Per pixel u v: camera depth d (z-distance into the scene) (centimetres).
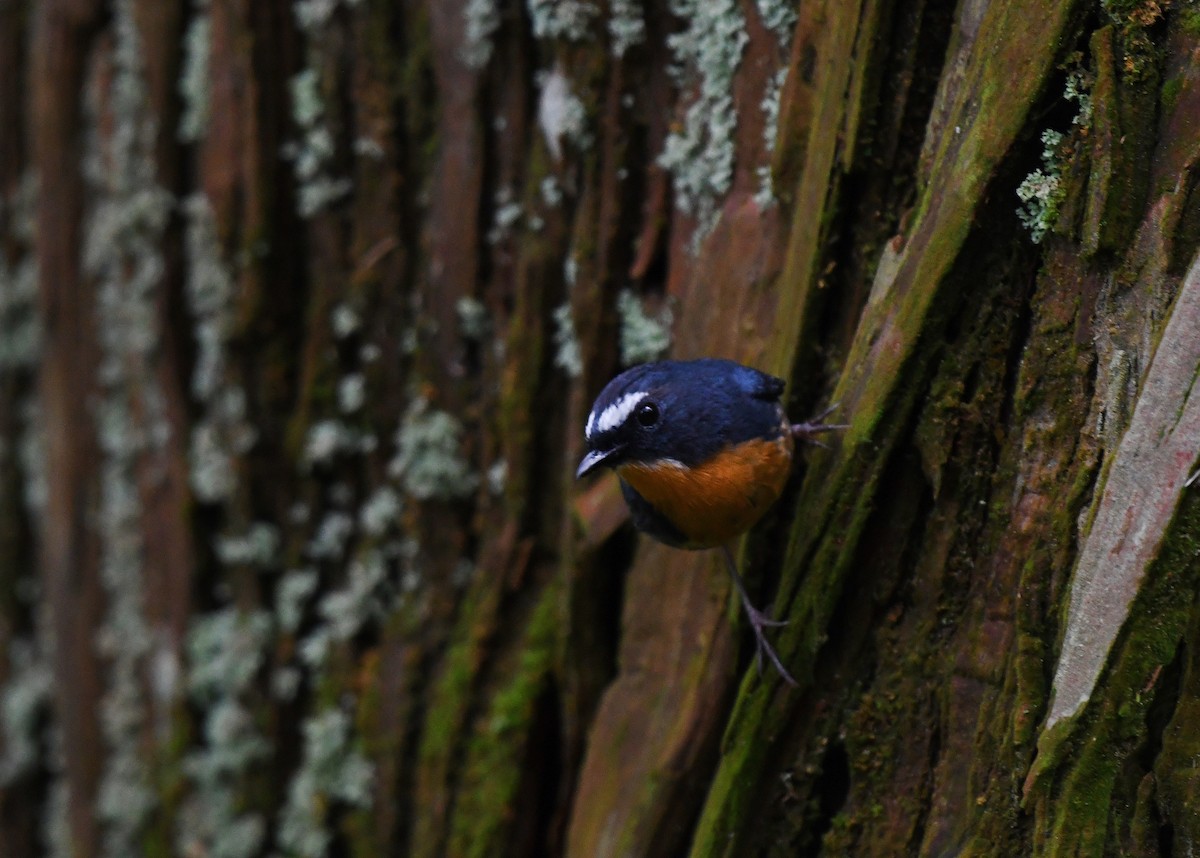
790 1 716
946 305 634
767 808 695
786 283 719
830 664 678
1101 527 575
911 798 652
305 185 885
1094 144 586
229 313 918
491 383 847
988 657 625
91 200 1033
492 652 853
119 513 1037
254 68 877
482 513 859
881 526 663
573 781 831
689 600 756
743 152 745
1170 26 575
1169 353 559
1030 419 616
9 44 1128
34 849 1238
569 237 803
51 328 1072
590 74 772
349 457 902
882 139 676
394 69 846
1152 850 572
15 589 1239
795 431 684
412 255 865
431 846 863
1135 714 568
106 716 1073
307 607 924
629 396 690
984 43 618
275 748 938
